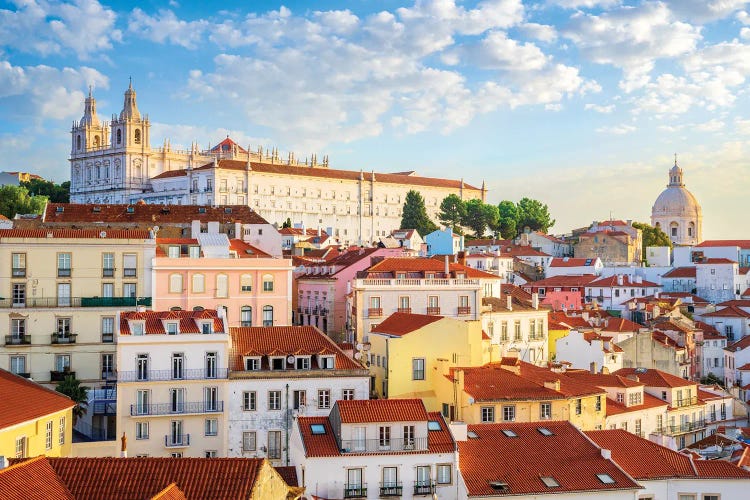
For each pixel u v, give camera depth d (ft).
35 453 223.10
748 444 318.86
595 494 228.02
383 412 234.79
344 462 227.81
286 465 281.54
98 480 148.15
